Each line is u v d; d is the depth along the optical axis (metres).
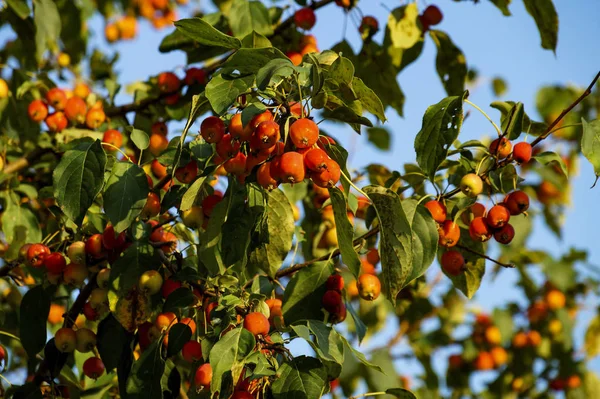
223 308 4.09
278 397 3.80
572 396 8.60
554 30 6.34
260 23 6.23
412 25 6.38
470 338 8.85
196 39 4.20
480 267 5.22
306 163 3.72
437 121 4.42
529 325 8.91
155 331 4.50
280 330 4.39
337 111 3.96
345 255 4.05
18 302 6.36
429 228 4.32
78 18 7.71
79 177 4.14
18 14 6.90
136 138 4.43
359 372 7.23
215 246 4.34
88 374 4.93
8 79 7.33
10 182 6.00
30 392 4.84
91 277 4.94
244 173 4.01
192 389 4.18
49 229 6.01
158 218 5.17
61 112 6.17
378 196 4.04
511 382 8.74
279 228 4.61
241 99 4.12
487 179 4.77
